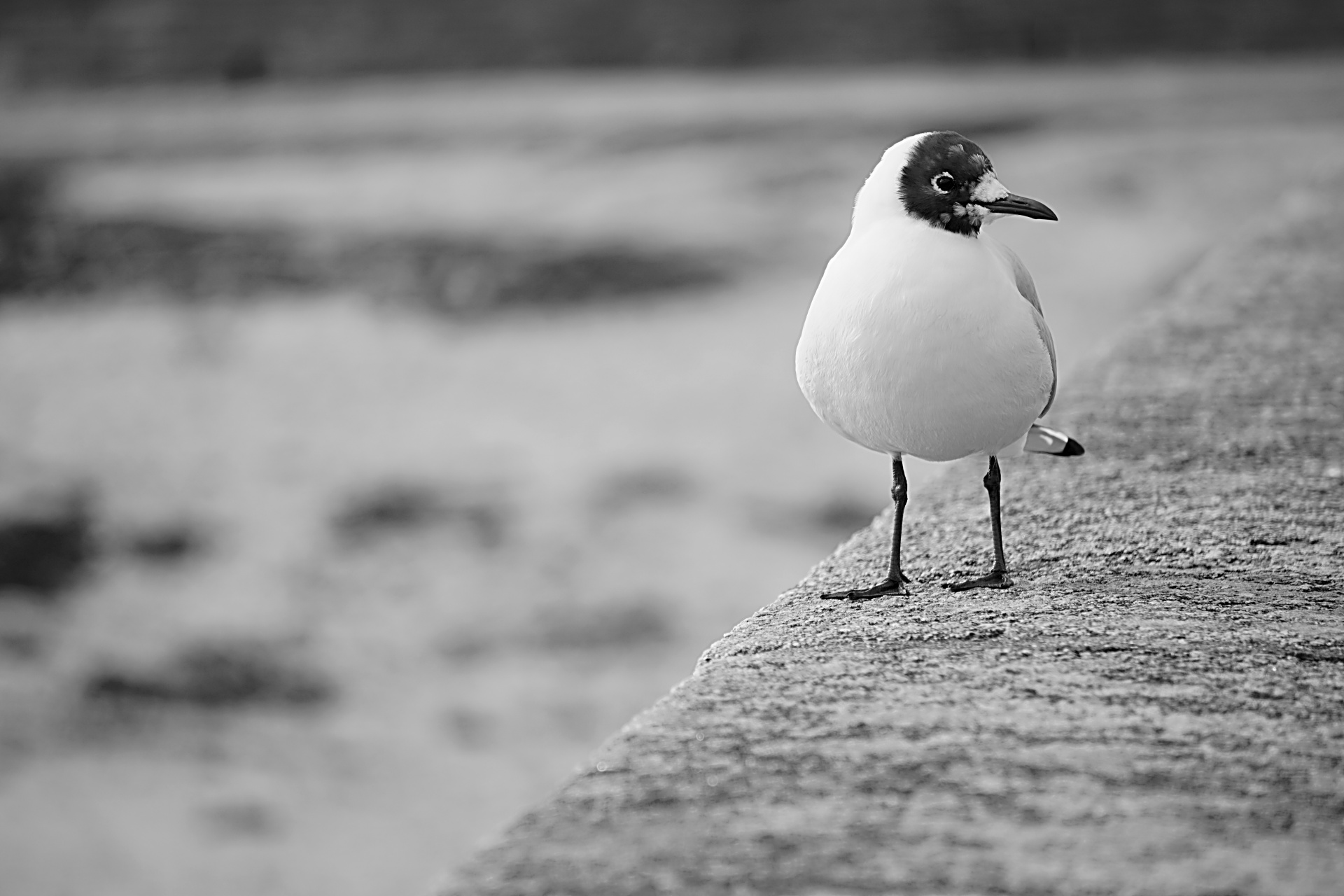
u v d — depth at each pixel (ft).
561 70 150.30
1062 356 60.08
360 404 62.44
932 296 15.16
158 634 45.37
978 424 15.84
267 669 43.16
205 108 130.31
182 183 99.09
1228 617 16.05
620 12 153.17
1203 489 20.48
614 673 41.55
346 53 152.66
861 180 90.79
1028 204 15.31
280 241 83.76
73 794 37.60
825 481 52.47
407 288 76.89
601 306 72.84
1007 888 11.05
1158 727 13.46
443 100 128.26
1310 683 14.34
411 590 46.78
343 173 99.86
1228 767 12.73
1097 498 20.25
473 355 67.41
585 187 92.68
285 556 49.55
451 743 38.81
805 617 16.53
